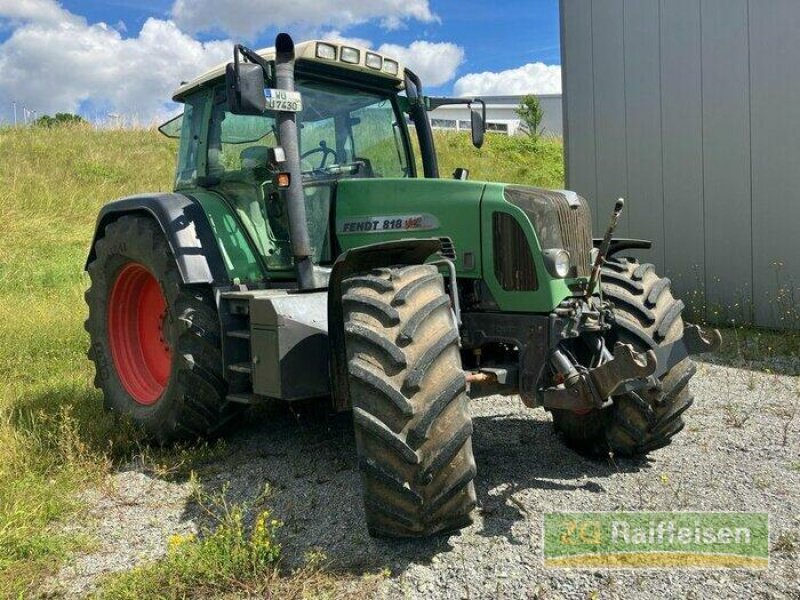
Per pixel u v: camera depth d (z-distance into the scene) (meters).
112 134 19.34
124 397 4.51
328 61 3.92
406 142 4.58
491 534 2.87
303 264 3.56
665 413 3.54
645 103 7.79
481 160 18.72
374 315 2.74
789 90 6.56
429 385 2.62
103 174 15.25
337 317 3.18
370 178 4.14
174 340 3.93
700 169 7.36
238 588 2.56
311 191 3.89
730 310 7.20
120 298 4.65
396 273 2.90
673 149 7.58
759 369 5.54
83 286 9.05
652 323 3.50
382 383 2.59
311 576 2.60
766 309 6.93
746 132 6.94
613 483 3.39
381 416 2.60
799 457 3.65
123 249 4.36
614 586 2.48
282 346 3.19
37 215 12.43
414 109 4.61
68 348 6.27
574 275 3.38
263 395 3.33
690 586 2.47
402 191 3.71
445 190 3.59
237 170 4.11
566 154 8.77
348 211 3.88
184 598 2.50
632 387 3.24
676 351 3.52
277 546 2.70
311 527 3.02
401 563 2.68
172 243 3.88
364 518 3.06
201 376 3.86
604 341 3.49
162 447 4.12
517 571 2.59
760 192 6.89
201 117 4.45
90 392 5.02
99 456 3.87
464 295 3.56
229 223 4.09
